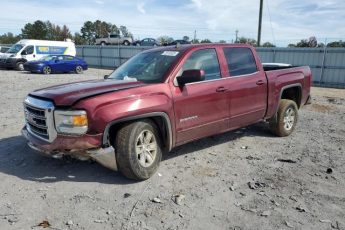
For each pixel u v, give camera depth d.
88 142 4.14
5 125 7.61
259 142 6.50
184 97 4.92
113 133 4.46
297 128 7.80
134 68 5.45
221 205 3.96
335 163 5.38
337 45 24.39
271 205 3.96
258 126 7.70
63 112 4.15
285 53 22.97
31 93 4.77
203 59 5.38
